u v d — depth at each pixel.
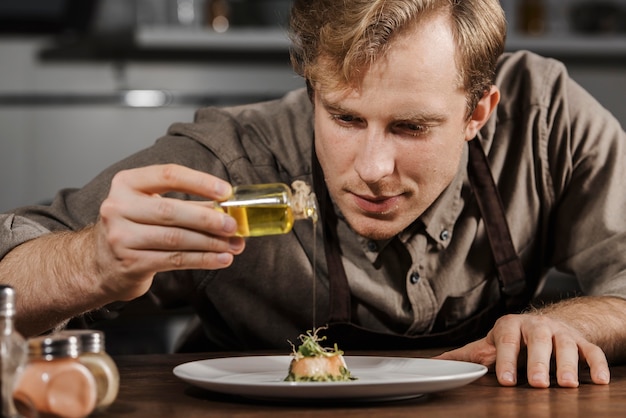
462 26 1.37
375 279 1.61
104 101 3.25
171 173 1.19
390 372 1.30
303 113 1.67
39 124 3.24
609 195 1.67
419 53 1.34
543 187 1.68
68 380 1.06
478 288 1.65
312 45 1.39
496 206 1.63
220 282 1.62
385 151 1.37
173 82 3.30
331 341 1.60
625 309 1.49
